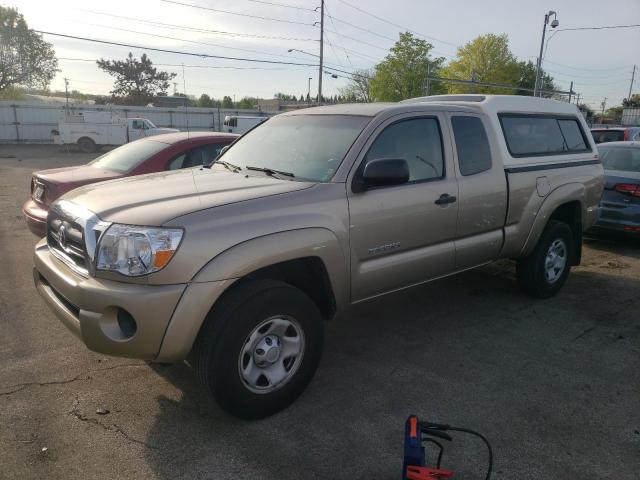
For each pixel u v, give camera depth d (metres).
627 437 3.05
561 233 5.29
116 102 72.12
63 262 3.18
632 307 5.22
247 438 2.98
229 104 88.62
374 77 46.03
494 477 2.70
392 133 3.85
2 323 4.48
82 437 2.95
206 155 6.74
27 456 2.77
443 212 4.07
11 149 31.69
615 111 65.25
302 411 3.26
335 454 2.86
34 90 59.44
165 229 2.76
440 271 4.24
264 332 3.08
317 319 3.30
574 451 2.91
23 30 53.25
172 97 75.62
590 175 5.61
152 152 6.48
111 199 3.16
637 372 3.85
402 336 4.42
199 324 2.80
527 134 5.04
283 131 4.30
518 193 4.74
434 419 3.20
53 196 5.66
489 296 5.46
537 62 33.38
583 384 3.65
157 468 2.72
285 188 3.34
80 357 3.90
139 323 2.70
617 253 7.45
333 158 3.63
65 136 29.34
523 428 3.12
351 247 3.49
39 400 3.31
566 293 5.62
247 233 2.95
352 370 3.80
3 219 8.84
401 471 2.73
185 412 3.22
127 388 3.48
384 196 3.66
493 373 3.79
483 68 52.34
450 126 4.27
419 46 43.84
